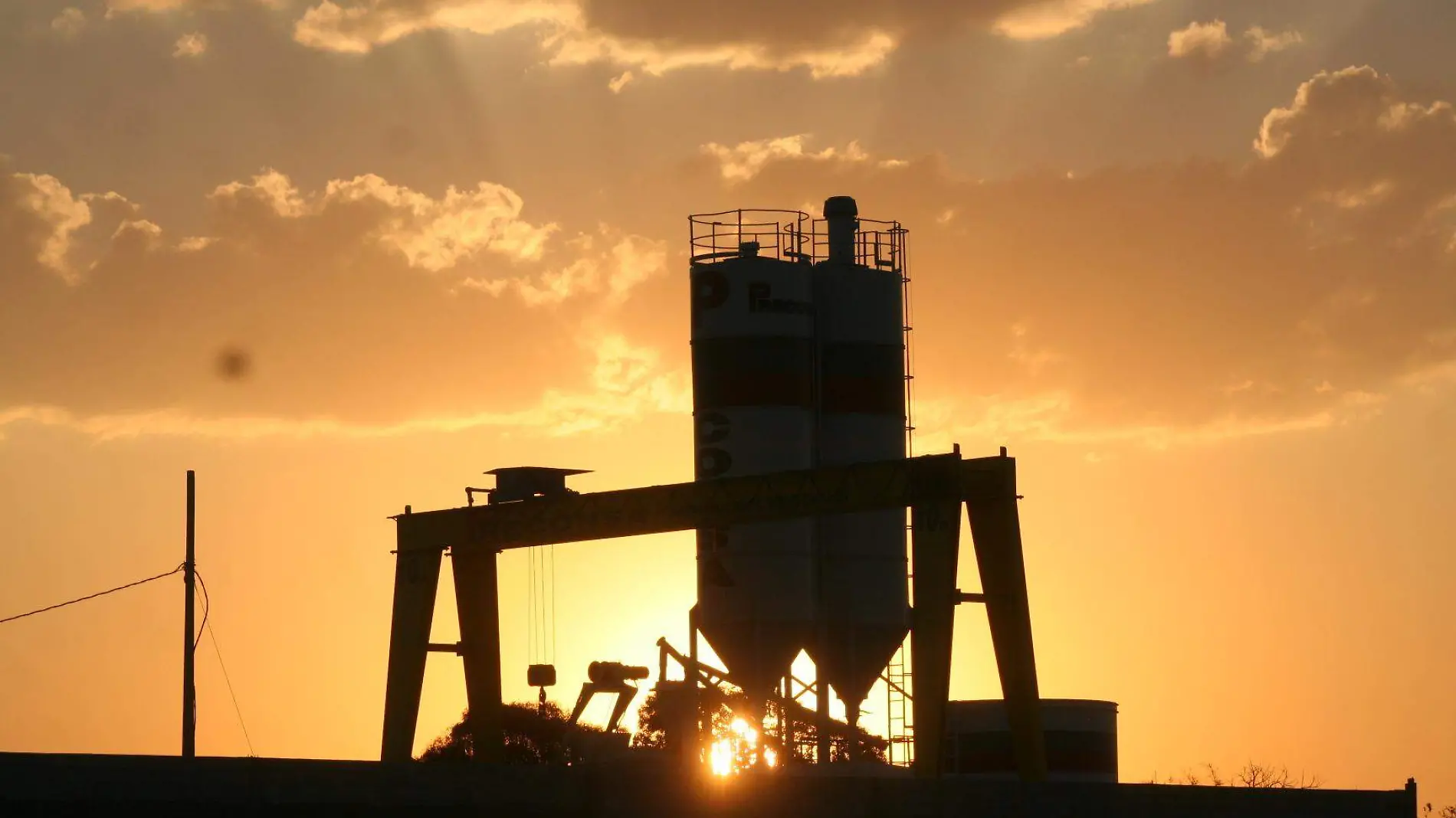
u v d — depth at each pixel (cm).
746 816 15950
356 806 14962
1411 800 17925
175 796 14488
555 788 15562
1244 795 17500
